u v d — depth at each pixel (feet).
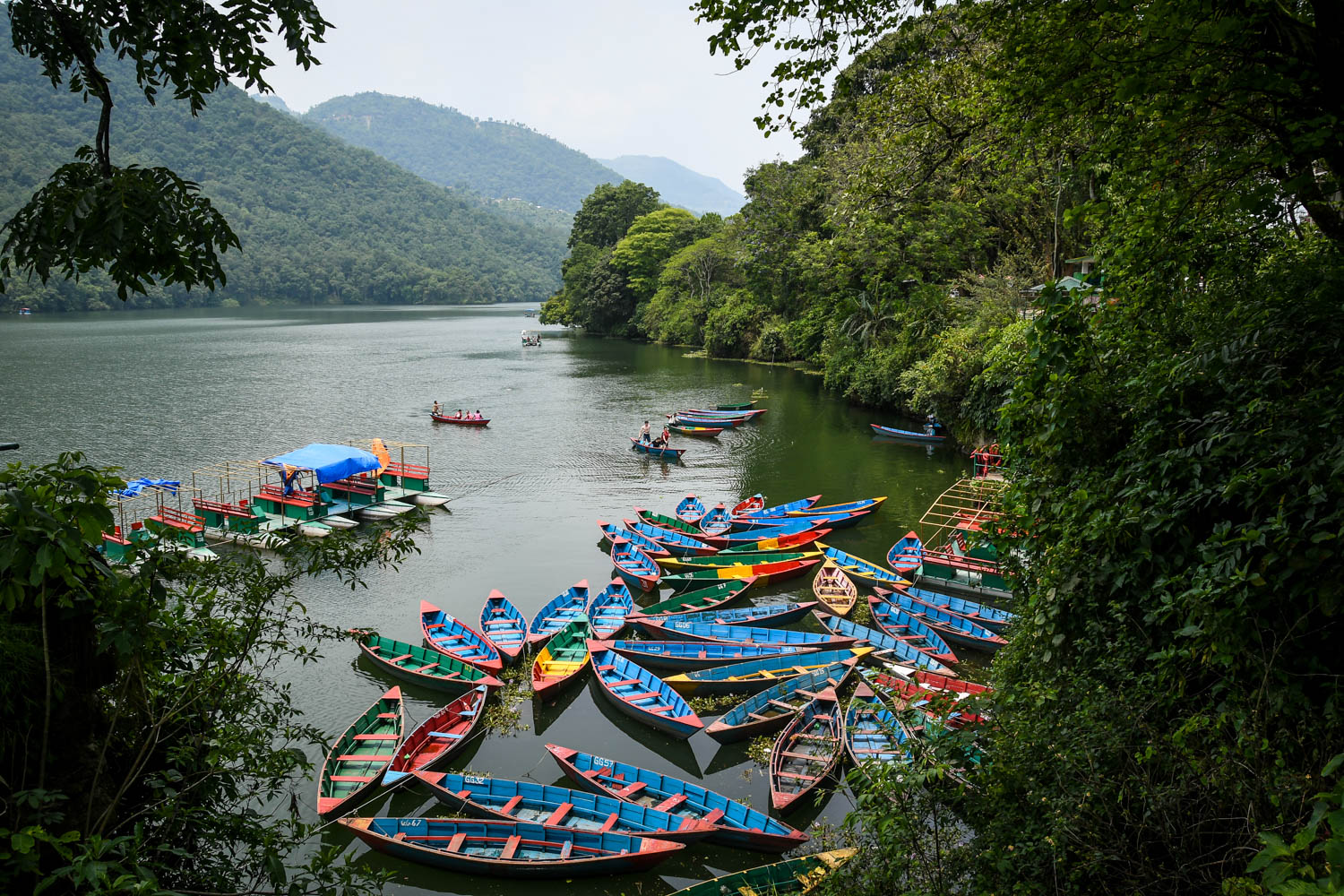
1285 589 23.22
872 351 169.37
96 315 451.53
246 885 30.91
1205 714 24.30
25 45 23.22
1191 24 25.50
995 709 29.04
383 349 300.61
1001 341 92.73
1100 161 35.70
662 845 41.45
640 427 160.66
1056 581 32.86
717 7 32.42
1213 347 32.48
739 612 72.64
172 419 154.92
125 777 23.56
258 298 606.96
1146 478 31.14
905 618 69.26
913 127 45.70
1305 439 24.45
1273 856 13.05
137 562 25.66
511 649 65.16
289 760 26.32
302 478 114.21
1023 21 31.71
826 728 53.36
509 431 156.04
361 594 79.25
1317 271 33.63
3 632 19.51
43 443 131.54
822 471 127.13
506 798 46.75
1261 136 32.40
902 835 25.27
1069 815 22.35
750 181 238.68
